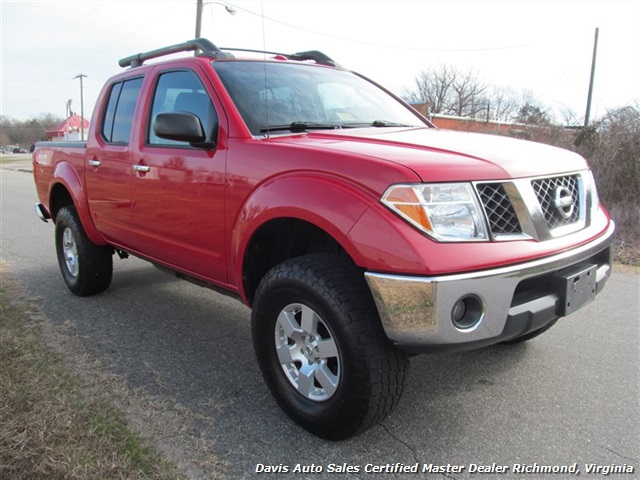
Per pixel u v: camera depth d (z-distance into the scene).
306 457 2.52
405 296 2.17
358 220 2.29
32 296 4.98
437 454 2.56
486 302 2.23
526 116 12.22
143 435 2.65
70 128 67.50
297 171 2.60
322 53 4.33
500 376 3.34
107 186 4.14
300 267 2.53
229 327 4.23
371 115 3.73
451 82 43.16
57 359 3.52
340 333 2.37
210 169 3.06
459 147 2.67
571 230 2.67
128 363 3.52
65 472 2.31
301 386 2.67
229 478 2.36
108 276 4.92
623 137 8.93
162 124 3.04
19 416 2.76
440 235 2.20
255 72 3.46
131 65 4.41
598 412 2.92
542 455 2.55
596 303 4.75
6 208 11.92
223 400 3.05
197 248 3.31
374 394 2.36
